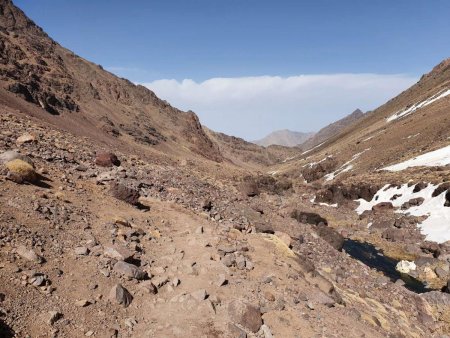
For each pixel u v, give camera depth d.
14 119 26.39
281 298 11.91
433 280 25.70
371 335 11.89
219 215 20.25
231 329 9.48
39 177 15.24
